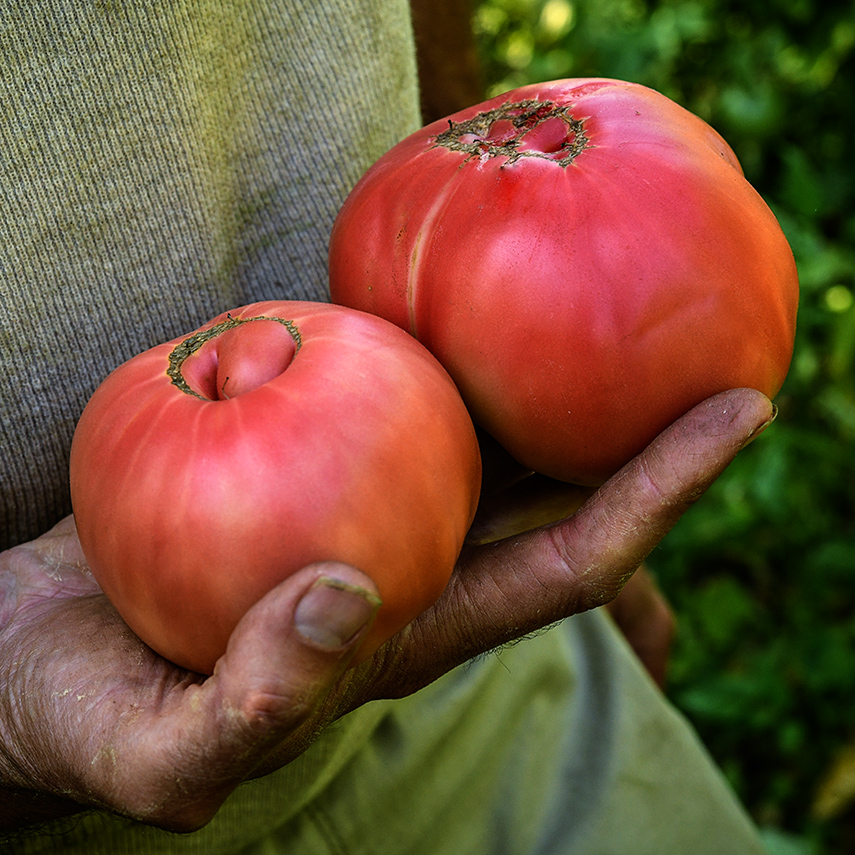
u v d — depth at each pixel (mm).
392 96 426
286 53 401
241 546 279
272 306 324
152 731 292
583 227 308
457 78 533
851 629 852
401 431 290
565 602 338
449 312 318
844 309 876
